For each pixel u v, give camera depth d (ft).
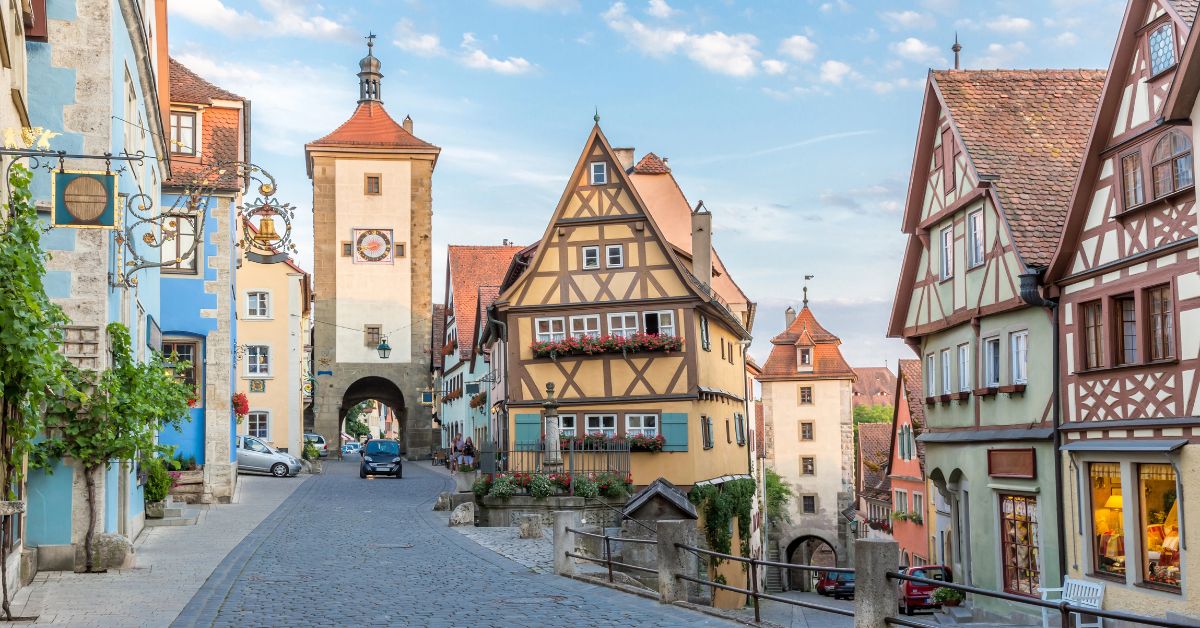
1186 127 53.78
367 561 57.57
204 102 95.81
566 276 108.06
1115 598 57.67
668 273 106.32
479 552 63.10
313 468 154.10
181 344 96.02
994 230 70.44
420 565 56.18
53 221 38.01
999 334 71.10
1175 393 54.13
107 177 38.50
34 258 32.55
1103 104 59.98
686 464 103.14
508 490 86.79
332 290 202.28
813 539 214.28
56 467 49.06
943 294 79.66
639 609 41.73
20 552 43.83
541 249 108.37
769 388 200.44
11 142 36.01
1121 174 59.00
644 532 62.39
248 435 153.38
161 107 79.05
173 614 38.22
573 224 108.47
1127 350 59.16
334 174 203.72
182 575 49.03
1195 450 52.13
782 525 196.65
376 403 440.45
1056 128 74.02
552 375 106.42
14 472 36.17
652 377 104.94
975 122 74.28
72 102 49.19
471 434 171.63
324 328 201.57
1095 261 61.05
